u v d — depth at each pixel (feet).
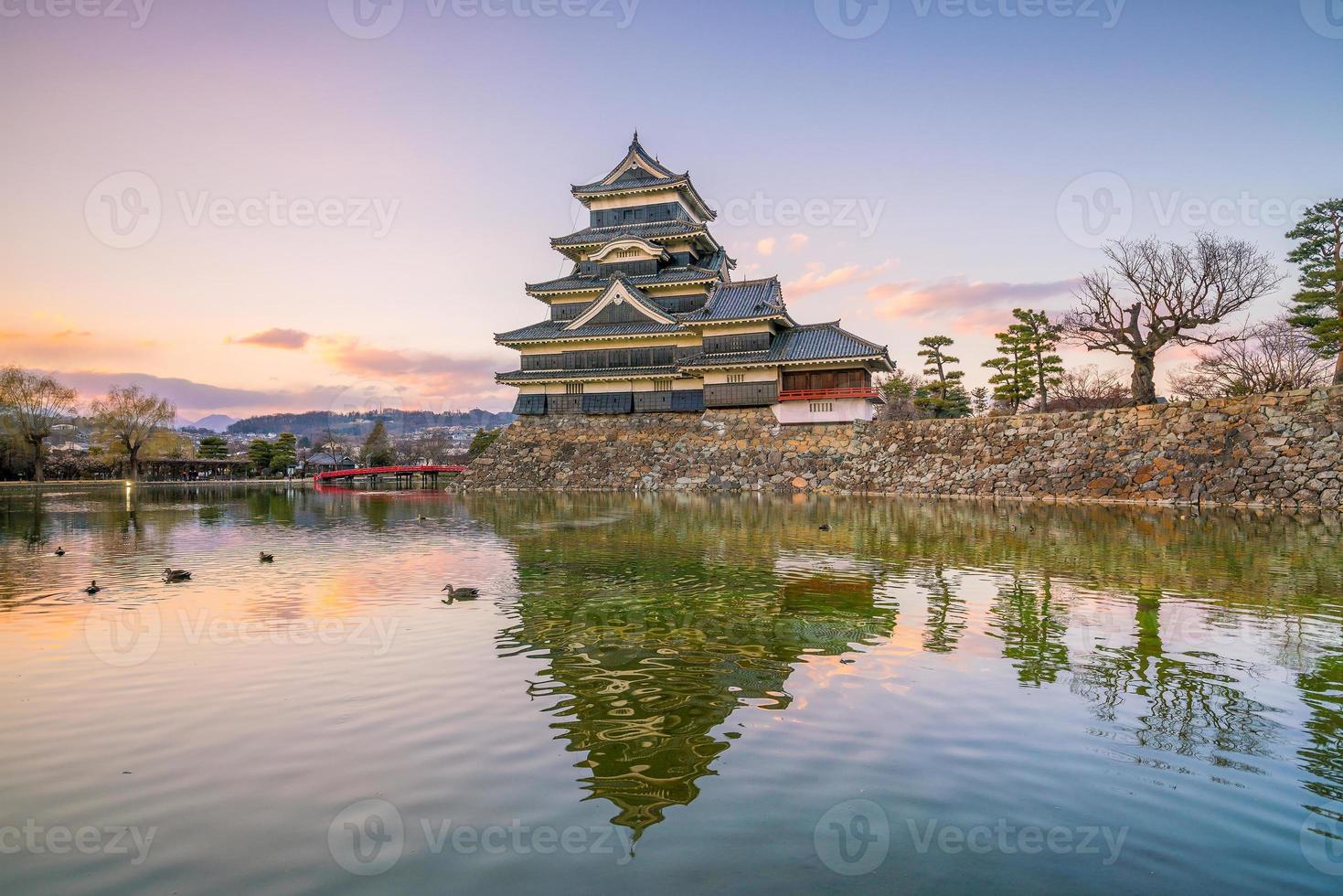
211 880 16.05
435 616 39.34
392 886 15.78
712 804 19.36
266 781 20.65
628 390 179.32
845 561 56.75
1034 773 21.07
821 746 22.86
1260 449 105.50
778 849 17.20
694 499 129.18
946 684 28.32
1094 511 98.32
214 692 27.55
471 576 51.62
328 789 20.20
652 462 163.84
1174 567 53.21
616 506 116.37
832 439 153.69
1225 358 155.84
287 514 113.91
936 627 36.65
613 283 177.78
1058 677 28.99
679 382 175.42
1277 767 21.47
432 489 212.43
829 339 162.81
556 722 24.73
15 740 23.38
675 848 17.24
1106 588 45.91
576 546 67.26
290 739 23.41
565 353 184.55
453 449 379.55
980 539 69.15
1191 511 96.07
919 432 145.59
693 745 22.94
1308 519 84.64
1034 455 128.16
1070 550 61.62
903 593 44.65
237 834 17.98
